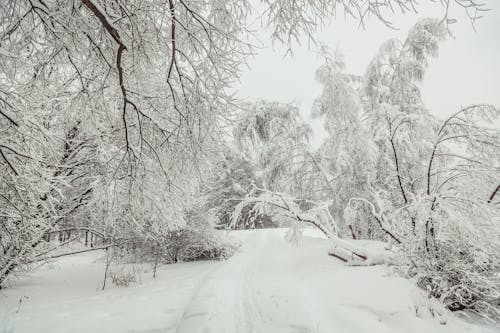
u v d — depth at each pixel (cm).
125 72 362
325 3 323
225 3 334
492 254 486
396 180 866
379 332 404
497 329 423
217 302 566
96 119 429
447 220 488
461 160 601
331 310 485
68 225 806
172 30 319
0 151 359
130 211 475
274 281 716
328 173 1162
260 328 455
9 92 401
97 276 938
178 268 1114
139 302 614
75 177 733
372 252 699
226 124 404
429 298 477
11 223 558
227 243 1373
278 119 1119
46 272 1003
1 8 294
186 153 421
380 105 866
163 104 422
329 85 1054
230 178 2212
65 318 514
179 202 527
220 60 355
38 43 316
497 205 568
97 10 260
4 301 623
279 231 2481
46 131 438
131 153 416
